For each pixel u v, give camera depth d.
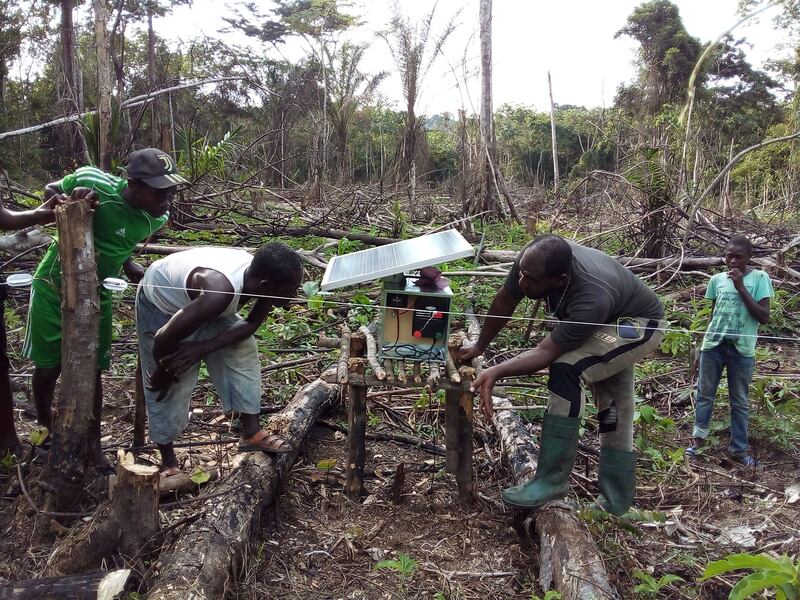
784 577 2.25
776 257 8.47
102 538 2.69
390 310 3.19
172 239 8.44
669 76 22.92
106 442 3.99
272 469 3.30
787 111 23.02
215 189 10.89
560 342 2.87
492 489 3.71
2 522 3.09
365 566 3.02
